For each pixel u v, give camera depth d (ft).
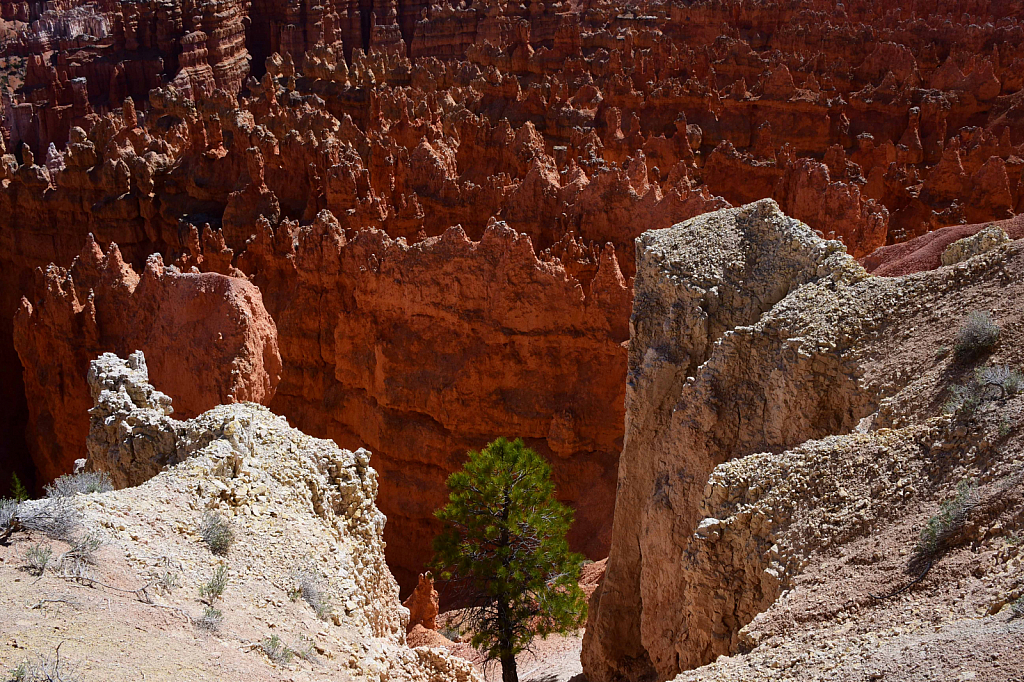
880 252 101.71
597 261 117.08
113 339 118.21
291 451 61.11
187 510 50.93
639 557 77.61
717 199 118.21
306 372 126.21
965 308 60.85
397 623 63.77
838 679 37.88
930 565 43.16
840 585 45.60
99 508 48.11
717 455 67.77
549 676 86.58
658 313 76.74
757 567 52.16
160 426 62.75
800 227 73.05
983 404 50.49
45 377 122.42
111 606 41.52
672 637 70.18
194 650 40.96
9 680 34.81
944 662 35.63
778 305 68.69
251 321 106.73
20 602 39.63
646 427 76.13
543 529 78.95
